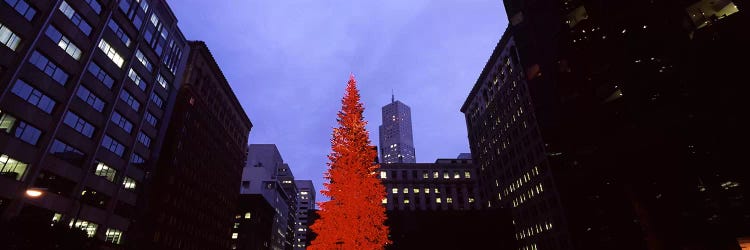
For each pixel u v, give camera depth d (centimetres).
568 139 3400
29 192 2367
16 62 3522
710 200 2292
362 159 2792
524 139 7862
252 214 11369
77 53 4306
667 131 2577
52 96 3969
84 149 4425
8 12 3456
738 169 2188
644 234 2648
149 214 5916
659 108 2653
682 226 2431
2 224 2341
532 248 7269
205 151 8206
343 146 2822
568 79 3509
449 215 7800
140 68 5519
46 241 2475
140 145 5600
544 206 6875
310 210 7500
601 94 3156
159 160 6469
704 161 2355
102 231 4688
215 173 8875
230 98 9975
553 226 6500
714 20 2431
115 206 4984
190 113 7419
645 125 2728
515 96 8400
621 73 2994
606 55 3178
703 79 2416
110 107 4847
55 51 3984
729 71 2300
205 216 8200
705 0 2503
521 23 4269
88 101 4497
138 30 5431
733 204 2183
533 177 7381
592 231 3050
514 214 8169
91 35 4525
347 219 2572
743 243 2130
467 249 7450
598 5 3350
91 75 4519
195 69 7775
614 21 3152
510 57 8681
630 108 2866
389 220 7619
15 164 3544
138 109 5544
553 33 3794
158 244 6059
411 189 11956
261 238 12038
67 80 4181
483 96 10469
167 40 6328
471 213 7906
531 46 4047
